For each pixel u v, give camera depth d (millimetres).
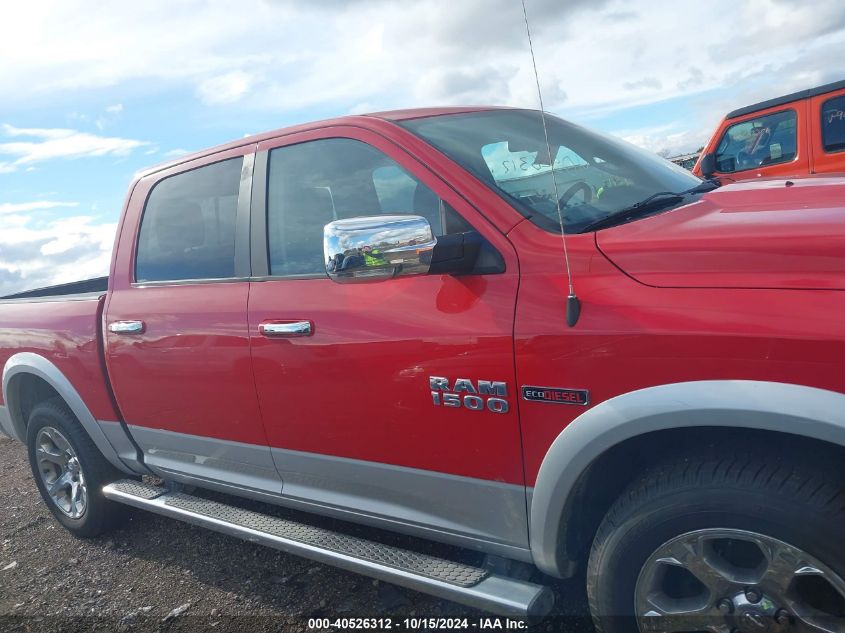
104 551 3926
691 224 2115
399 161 2580
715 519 1839
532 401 2105
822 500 1707
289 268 2836
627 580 2023
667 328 1860
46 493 4227
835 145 6969
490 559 2424
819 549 1713
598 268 2059
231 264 3051
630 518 1981
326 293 2652
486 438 2238
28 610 3414
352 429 2584
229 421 3027
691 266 1924
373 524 2707
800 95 7180
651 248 2002
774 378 1722
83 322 3613
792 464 1781
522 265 2199
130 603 3326
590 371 1985
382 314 2447
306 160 2896
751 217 2074
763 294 1788
